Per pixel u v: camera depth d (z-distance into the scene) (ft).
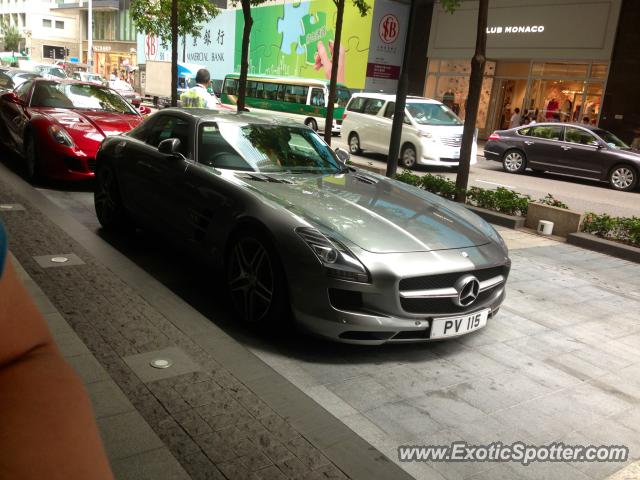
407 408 9.87
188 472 7.24
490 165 58.65
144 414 8.38
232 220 12.75
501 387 11.00
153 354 10.17
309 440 8.18
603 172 47.34
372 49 95.66
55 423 1.43
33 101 27.91
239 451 7.76
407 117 50.72
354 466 7.82
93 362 9.66
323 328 11.09
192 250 14.62
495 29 80.48
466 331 11.91
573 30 72.02
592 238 23.80
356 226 11.95
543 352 12.89
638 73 67.26
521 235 25.34
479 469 8.36
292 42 110.83
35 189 24.03
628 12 67.26
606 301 17.11
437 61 90.53
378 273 10.85
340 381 10.59
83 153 24.23
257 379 9.91
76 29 279.90
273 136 16.74
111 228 19.49
